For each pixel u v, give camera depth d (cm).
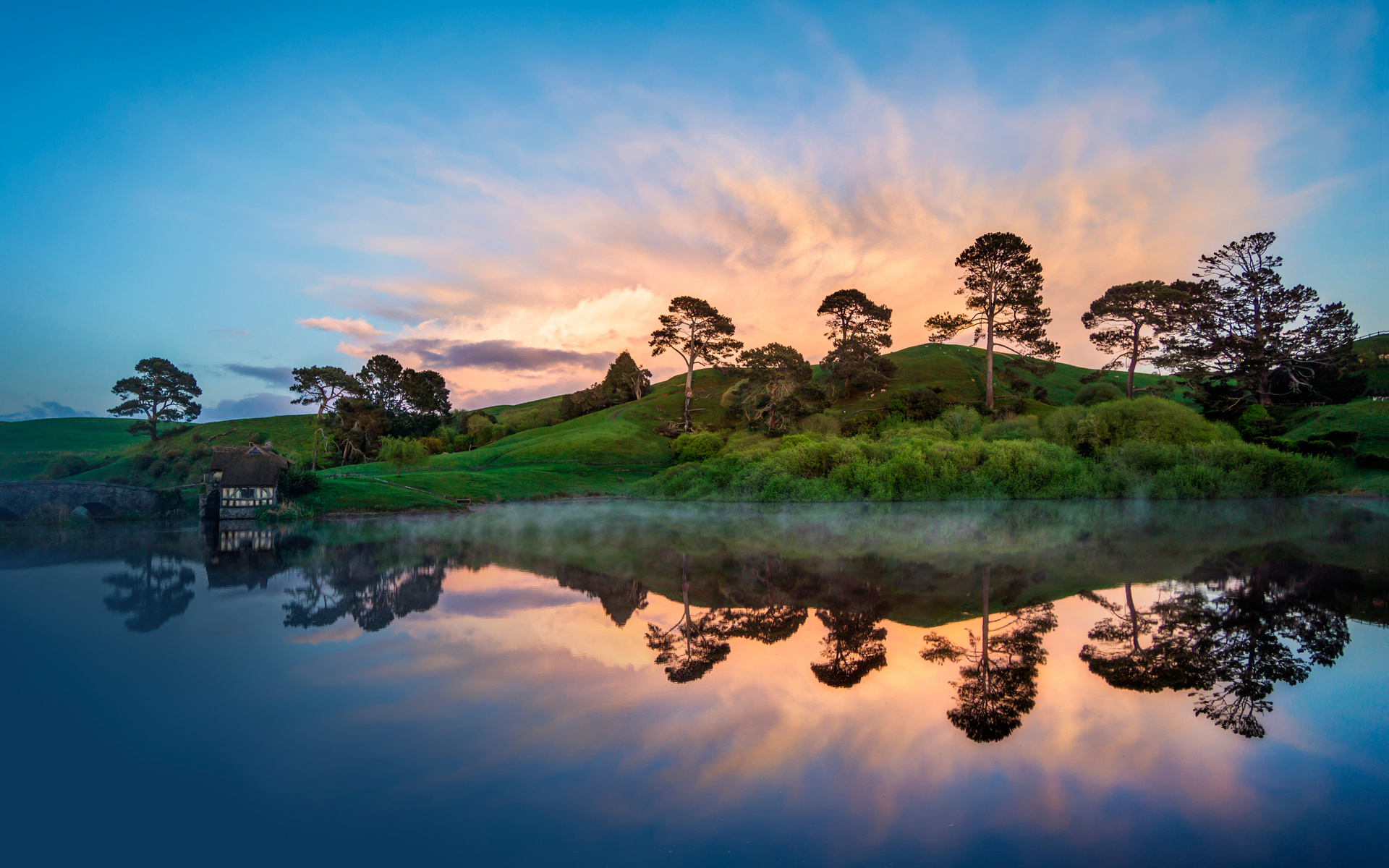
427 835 726
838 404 9900
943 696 1154
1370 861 679
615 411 11062
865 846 706
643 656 1385
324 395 9656
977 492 5006
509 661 1343
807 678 1241
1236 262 7431
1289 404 7150
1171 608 1778
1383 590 1980
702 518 4572
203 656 1375
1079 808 788
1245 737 984
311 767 881
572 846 705
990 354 7919
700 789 824
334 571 2486
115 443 11175
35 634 1548
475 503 6028
